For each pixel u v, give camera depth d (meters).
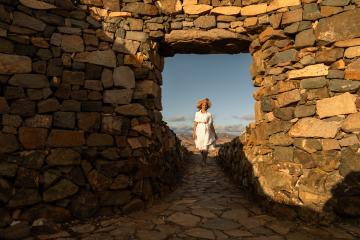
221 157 7.81
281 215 3.65
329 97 3.77
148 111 4.48
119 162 4.03
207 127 7.21
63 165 3.71
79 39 4.08
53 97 3.83
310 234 3.11
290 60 4.11
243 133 5.28
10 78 3.58
